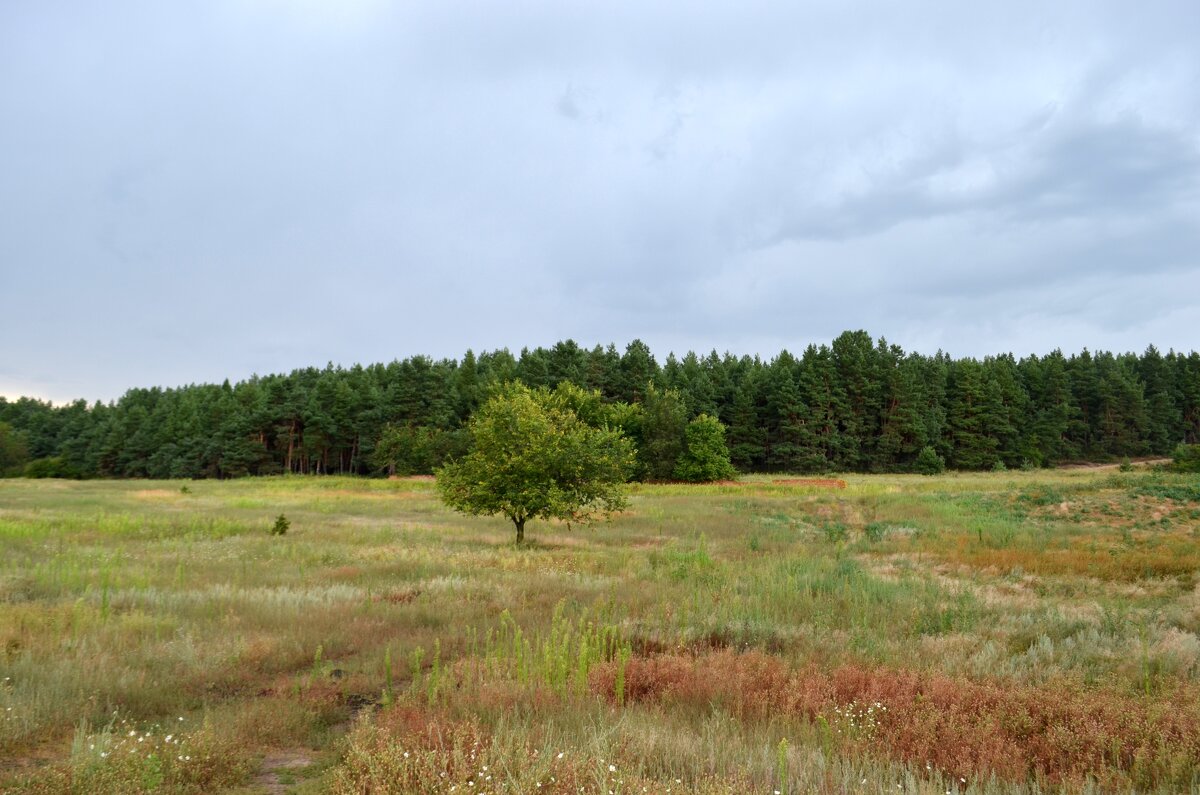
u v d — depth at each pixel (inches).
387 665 331.3
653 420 2837.1
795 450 3420.3
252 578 651.5
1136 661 359.6
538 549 955.3
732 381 4217.5
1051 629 446.6
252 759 249.3
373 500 1893.5
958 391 3821.4
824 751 245.0
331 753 257.9
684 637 427.5
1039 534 991.0
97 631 415.8
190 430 4220.0
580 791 194.9
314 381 5187.0
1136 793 219.5
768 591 577.9
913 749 249.8
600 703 289.3
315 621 467.2
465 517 1443.2
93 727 276.7
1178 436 4296.3
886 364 3789.4
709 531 1183.6
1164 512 1153.4
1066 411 3841.0
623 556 836.0
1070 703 280.7
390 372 4960.6
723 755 229.9
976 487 1909.4
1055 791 220.7
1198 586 619.5
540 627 449.4
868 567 788.0
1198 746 239.9
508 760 217.0
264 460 3905.0
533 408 1092.5
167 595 539.8
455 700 294.7
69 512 1368.1
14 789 208.4
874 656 381.4
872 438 3631.9
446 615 497.4
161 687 325.7
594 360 3902.6
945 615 480.1
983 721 267.1
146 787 214.4
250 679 355.6
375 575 684.7
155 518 1230.3
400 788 204.7
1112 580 685.3
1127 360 5017.2
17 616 440.8
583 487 1074.1
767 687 326.3
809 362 3681.1
